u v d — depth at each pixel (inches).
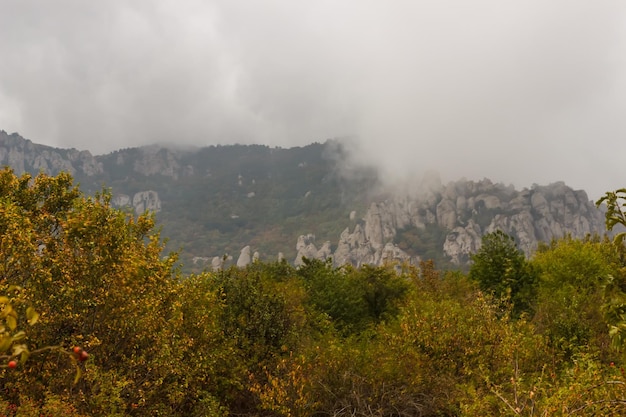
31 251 318.3
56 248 356.5
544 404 273.6
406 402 442.9
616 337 165.9
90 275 350.3
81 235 352.8
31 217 411.5
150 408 360.8
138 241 422.9
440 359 491.8
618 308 170.6
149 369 356.5
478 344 486.3
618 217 168.2
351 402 442.3
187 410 425.4
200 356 412.5
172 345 376.8
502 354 454.6
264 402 418.9
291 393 432.5
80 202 382.9
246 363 488.7
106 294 344.2
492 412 330.6
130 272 356.5
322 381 458.9
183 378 393.7
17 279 319.9
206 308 459.8
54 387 322.3
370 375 454.3
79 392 315.6
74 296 334.0
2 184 429.1
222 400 466.9
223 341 484.4
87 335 338.0
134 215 436.5
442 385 447.5
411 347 494.3
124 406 323.9
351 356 472.7
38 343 315.3
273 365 495.2
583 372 292.2
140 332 365.4
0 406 261.6
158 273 397.7
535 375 410.6
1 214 321.1
